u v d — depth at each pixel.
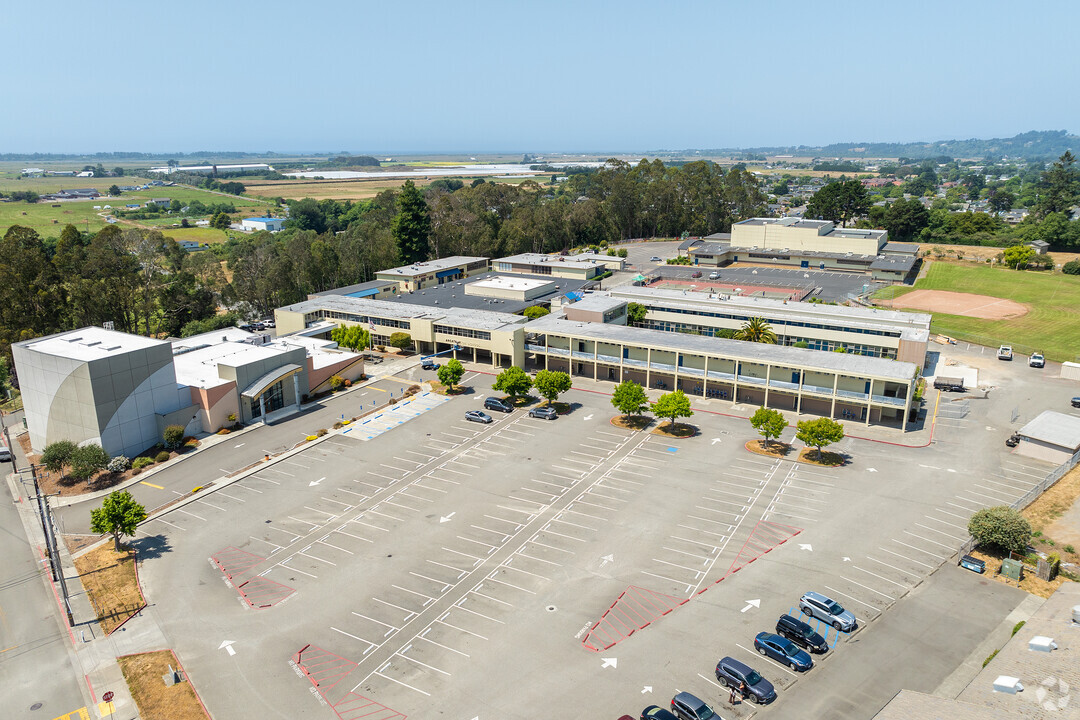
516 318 126.00
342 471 80.88
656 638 51.62
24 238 131.12
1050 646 43.75
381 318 130.25
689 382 105.44
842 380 92.94
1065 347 127.19
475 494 74.56
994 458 81.56
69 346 88.25
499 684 47.38
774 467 79.56
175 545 66.19
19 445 92.81
